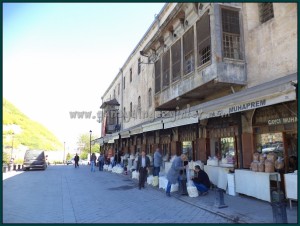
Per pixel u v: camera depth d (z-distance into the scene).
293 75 9.00
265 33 10.96
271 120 10.07
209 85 12.20
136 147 26.45
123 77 33.31
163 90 16.77
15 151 43.84
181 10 14.20
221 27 11.84
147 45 18.94
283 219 6.12
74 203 9.77
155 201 9.87
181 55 14.66
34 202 9.97
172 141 17.59
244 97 8.45
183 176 10.79
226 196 9.89
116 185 14.45
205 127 14.07
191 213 7.96
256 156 9.52
